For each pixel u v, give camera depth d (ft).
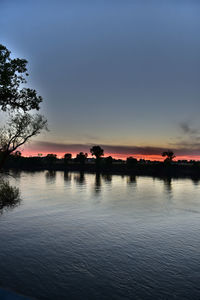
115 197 153.89
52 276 44.14
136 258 53.16
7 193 116.67
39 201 130.31
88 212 103.96
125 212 104.83
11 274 44.39
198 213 103.65
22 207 110.22
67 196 154.71
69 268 47.60
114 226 80.38
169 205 124.47
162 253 56.24
